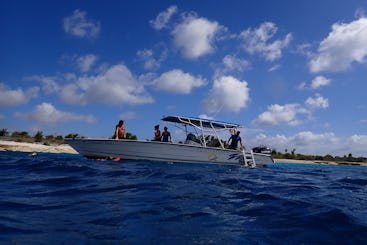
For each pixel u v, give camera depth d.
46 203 3.68
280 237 2.62
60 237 2.46
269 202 4.03
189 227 2.85
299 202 4.05
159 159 11.55
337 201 4.28
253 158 13.04
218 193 4.66
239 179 6.75
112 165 8.80
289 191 5.16
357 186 6.30
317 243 2.50
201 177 6.71
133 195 4.30
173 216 3.21
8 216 3.04
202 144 12.49
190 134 12.52
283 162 34.81
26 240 2.38
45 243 2.33
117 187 4.92
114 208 3.49
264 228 2.87
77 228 2.71
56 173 6.48
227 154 12.47
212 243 2.43
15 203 3.63
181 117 11.98
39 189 4.61
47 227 2.72
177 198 4.16
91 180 5.61
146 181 5.69
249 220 3.13
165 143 11.32
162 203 3.82
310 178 8.07
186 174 7.16
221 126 13.28
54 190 4.54
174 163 11.53
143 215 3.21
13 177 5.80
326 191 5.36
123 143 11.20
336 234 2.72
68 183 5.22
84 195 4.22
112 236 2.52
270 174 9.04
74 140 11.55
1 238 2.40
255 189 5.26
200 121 12.51
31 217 3.04
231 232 2.73
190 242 2.44
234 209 3.60
